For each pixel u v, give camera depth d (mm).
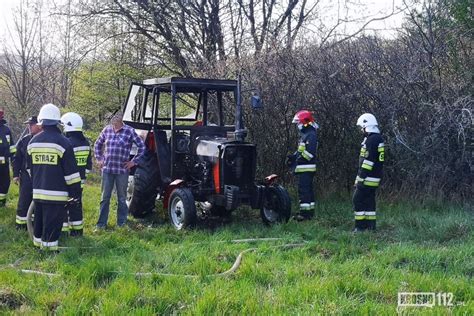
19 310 4512
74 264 5762
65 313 4305
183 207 7719
